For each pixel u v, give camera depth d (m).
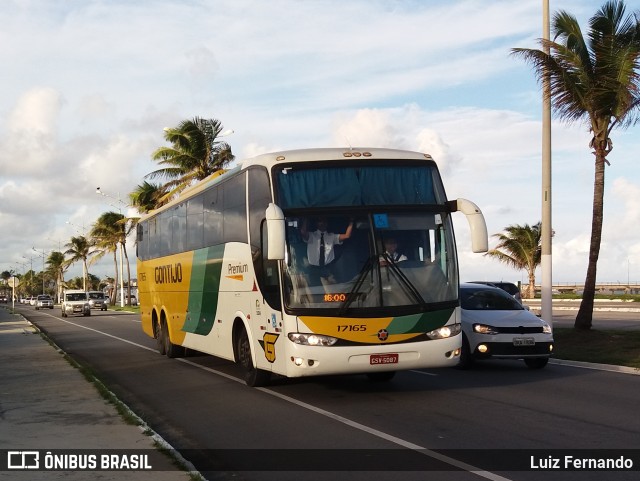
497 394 12.16
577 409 10.70
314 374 10.64
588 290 20.66
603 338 19.59
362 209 11.12
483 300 16.58
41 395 12.34
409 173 11.57
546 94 19.61
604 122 19.89
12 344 24.73
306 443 8.80
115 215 72.38
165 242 19.44
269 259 10.84
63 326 40.28
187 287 17.03
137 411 11.37
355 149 11.77
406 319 10.80
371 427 9.59
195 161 40.31
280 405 11.48
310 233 10.96
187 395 12.95
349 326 10.62
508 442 8.60
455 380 13.96
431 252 11.25
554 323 29.45
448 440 8.75
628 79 18.66
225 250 14.03
